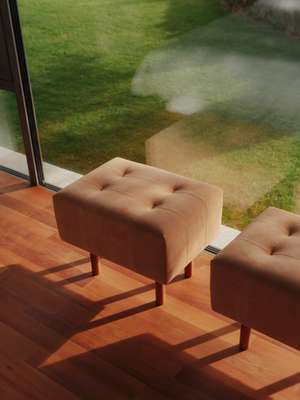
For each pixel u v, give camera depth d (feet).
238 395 5.46
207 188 6.36
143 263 6.05
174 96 7.14
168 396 5.48
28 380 5.70
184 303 6.59
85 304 6.65
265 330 5.32
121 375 5.71
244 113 6.71
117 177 6.71
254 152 6.93
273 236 5.57
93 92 7.72
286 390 5.49
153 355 5.93
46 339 6.19
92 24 7.10
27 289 6.93
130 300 6.68
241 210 7.46
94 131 8.11
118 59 7.23
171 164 7.78
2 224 8.18
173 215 5.90
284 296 4.93
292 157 6.67
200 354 5.92
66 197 6.38
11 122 8.82
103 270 7.17
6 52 7.80
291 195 6.97
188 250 6.08
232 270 5.22
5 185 9.14
